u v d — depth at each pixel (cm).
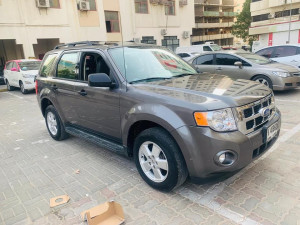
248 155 259
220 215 257
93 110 370
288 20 3638
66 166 391
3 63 1956
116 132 341
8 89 1399
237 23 4928
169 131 262
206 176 256
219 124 245
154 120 274
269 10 3844
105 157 415
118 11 2206
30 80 1173
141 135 297
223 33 5816
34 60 1316
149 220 257
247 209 262
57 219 268
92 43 412
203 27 5094
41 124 647
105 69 347
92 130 396
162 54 402
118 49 364
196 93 273
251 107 269
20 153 458
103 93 341
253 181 312
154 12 2472
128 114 305
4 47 1936
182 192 300
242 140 251
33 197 311
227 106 251
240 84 311
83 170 373
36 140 523
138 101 296
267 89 313
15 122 690
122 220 254
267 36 3666
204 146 245
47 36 1806
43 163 408
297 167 338
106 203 276
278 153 382
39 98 514
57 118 480
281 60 995
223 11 5859
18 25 1670
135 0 2327
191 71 393
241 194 288
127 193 306
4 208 293
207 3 5172
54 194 315
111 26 2192
